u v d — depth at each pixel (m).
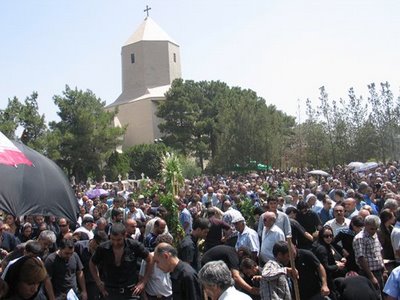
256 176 33.53
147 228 10.63
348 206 10.91
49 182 3.79
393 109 48.47
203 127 61.12
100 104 55.84
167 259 5.54
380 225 8.19
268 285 5.95
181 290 5.47
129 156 58.91
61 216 3.77
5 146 3.62
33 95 44.69
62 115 52.03
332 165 49.56
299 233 9.41
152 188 19.80
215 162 54.59
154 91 77.44
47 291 6.63
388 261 7.89
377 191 16.06
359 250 7.52
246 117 51.69
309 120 51.50
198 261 8.31
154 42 79.75
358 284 5.88
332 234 7.78
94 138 50.94
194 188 24.25
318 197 14.03
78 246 8.46
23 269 3.85
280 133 54.34
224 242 9.54
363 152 48.38
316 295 6.55
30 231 10.44
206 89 67.69
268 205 9.53
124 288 6.36
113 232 6.26
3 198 3.39
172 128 62.41
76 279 7.59
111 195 25.02
